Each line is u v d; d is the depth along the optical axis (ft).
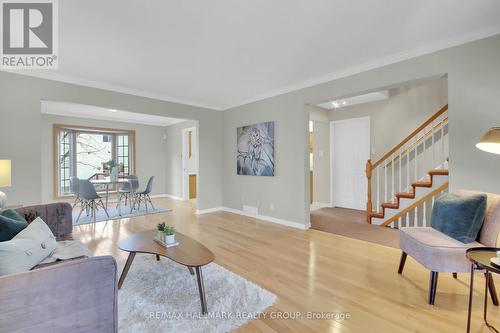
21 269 4.68
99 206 19.65
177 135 24.52
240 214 17.03
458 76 8.37
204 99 16.19
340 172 19.34
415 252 6.90
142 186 24.41
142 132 24.45
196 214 17.08
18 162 10.53
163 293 6.82
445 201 7.29
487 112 7.90
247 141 16.37
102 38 8.23
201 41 8.50
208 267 8.45
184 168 23.45
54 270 3.43
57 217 7.98
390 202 14.44
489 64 7.85
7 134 10.32
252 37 8.29
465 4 6.56
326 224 14.26
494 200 6.45
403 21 7.36
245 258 9.32
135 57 9.74
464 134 8.29
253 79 12.42
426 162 14.82
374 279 7.67
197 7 6.63
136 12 6.82
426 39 8.46
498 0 6.38
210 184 17.92
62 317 3.49
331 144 19.45
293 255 9.61
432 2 6.48
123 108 13.79
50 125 19.45
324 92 12.18
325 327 5.50
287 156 14.06
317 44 8.77
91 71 11.14
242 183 16.94
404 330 5.41
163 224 7.73
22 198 10.59
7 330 3.13
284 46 8.89
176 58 9.86
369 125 17.43
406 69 9.48
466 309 6.14
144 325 5.45
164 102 15.53
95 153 23.29
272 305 6.31
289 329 5.44
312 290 7.04
